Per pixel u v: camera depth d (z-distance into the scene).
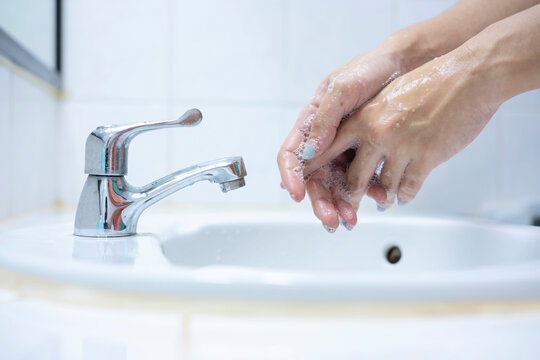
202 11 0.86
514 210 0.91
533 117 0.93
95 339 0.20
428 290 0.21
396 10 0.89
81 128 0.84
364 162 0.46
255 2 0.87
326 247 0.67
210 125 0.86
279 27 0.87
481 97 0.42
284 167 0.47
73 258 0.29
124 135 0.43
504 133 0.93
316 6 0.88
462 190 0.92
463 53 0.42
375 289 0.21
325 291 0.21
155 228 0.55
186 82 0.86
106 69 0.84
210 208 0.86
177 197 0.86
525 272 0.23
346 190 0.50
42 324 0.21
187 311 0.21
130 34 0.85
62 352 0.20
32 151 0.69
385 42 0.53
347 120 0.47
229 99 0.87
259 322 0.20
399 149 0.44
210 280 0.21
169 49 0.85
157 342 0.19
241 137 0.87
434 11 0.89
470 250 0.63
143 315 0.21
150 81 0.85
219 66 0.86
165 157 0.86
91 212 0.43
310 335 0.19
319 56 0.88
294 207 0.88
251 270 0.23
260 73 0.87
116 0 0.84
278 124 0.88
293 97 0.88
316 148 0.46
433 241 0.67
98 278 0.23
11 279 0.26
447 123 0.43
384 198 0.49
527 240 0.52
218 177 0.44
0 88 0.55
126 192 0.44
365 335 0.19
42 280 0.24
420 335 0.20
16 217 0.62
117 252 0.33
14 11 0.60
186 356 0.19
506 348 0.20
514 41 0.40
